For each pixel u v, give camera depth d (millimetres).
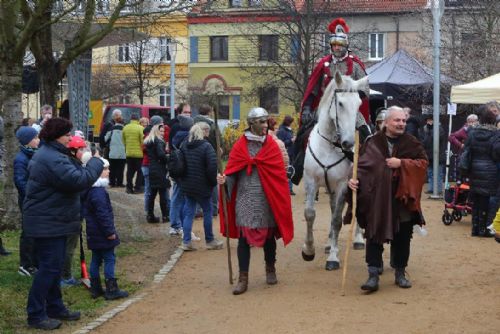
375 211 7973
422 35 32156
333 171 9234
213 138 13398
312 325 7121
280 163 8578
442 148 18688
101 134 21516
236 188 8711
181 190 11258
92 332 7180
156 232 13000
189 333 7066
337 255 9672
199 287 8961
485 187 11883
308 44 34625
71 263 9430
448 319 7195
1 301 8055
